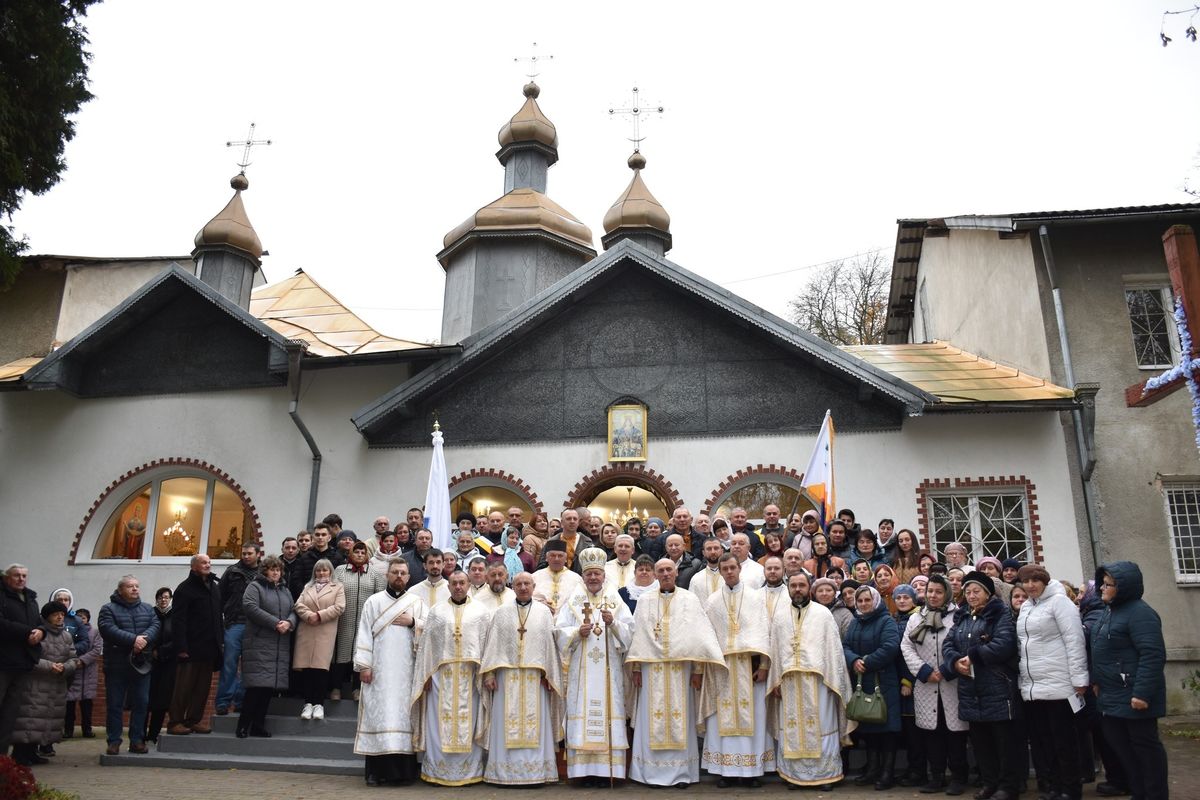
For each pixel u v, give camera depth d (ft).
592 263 53.67
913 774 30.30
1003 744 27.09
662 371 53.47
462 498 55.47
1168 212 50.52
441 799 28.63
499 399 54.54
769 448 51.34
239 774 33.30
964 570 31.86
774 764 30.66
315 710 36.29
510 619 31.58
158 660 40.29
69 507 58.54
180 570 56.34
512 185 81.10
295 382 55.47
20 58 38.70
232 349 59.16
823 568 36.55
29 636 33.83
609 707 30.89
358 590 38.09
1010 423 49.80
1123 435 49.60
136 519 59.00
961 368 55.11
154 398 59.41
